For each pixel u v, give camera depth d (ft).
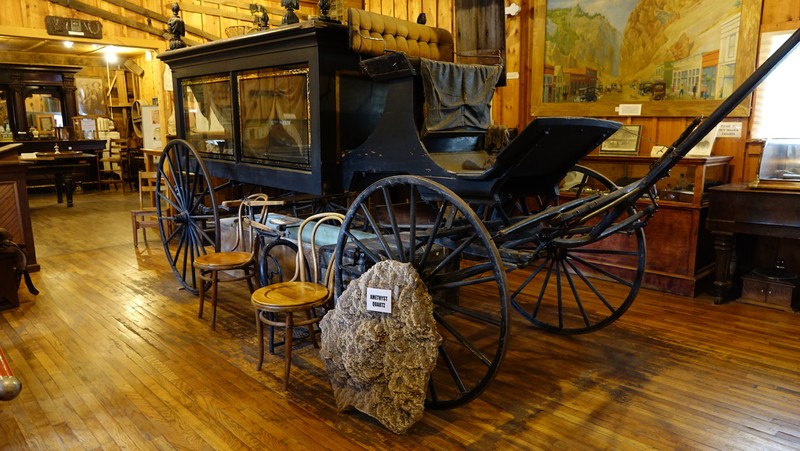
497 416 7.93
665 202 13.21
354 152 10.28
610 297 13.05
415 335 7.43
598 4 15.10
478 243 8.49
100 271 15.52
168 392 8.57
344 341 7.74
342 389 7.99
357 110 10.89
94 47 30.76
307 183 10.83
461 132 9.75
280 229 10.90
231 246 13.94
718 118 7.20
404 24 11.44
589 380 9.01
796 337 10.69
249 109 12.37
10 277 12.34
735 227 12.14
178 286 14.06
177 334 10.86
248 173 12.55
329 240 10.56
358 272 9.00
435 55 12.08
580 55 15.65
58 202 28.81
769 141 12.24
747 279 12.61
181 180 13.55
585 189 14.69
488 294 13.38
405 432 7.45
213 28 22.93
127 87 39.45
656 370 9.35
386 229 10.90
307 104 10.59
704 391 8.62
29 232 15.35
